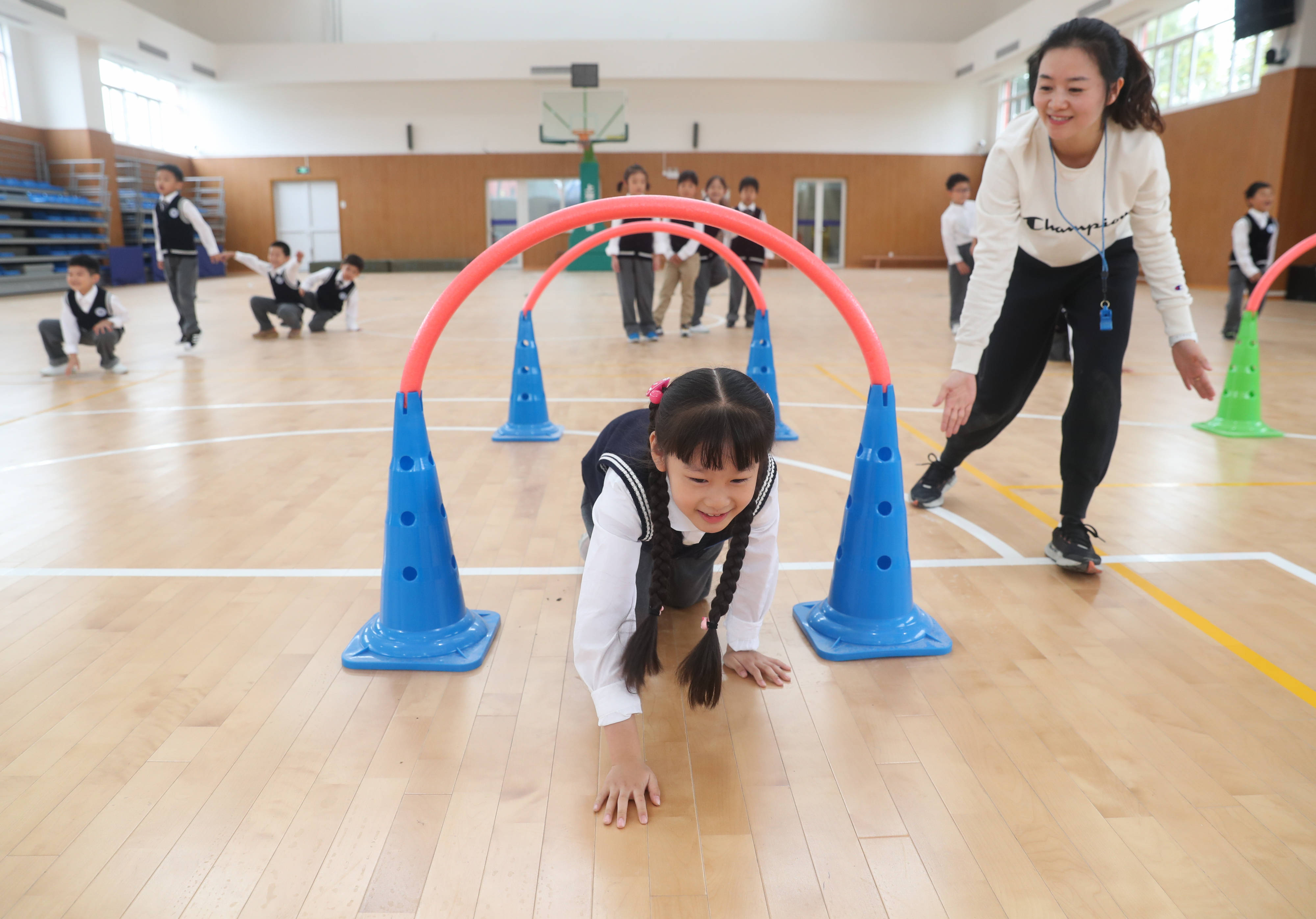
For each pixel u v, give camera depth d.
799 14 17.78
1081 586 2.11
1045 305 2.12
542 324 8.30
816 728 1.50
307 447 3.46
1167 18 13.25
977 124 18.34
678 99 18.03
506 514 2.63
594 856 1.19
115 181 15.47
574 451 3.39
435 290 13.26
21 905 1.10
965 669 1.71
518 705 1.57
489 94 18.05
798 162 18.38
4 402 4.40
